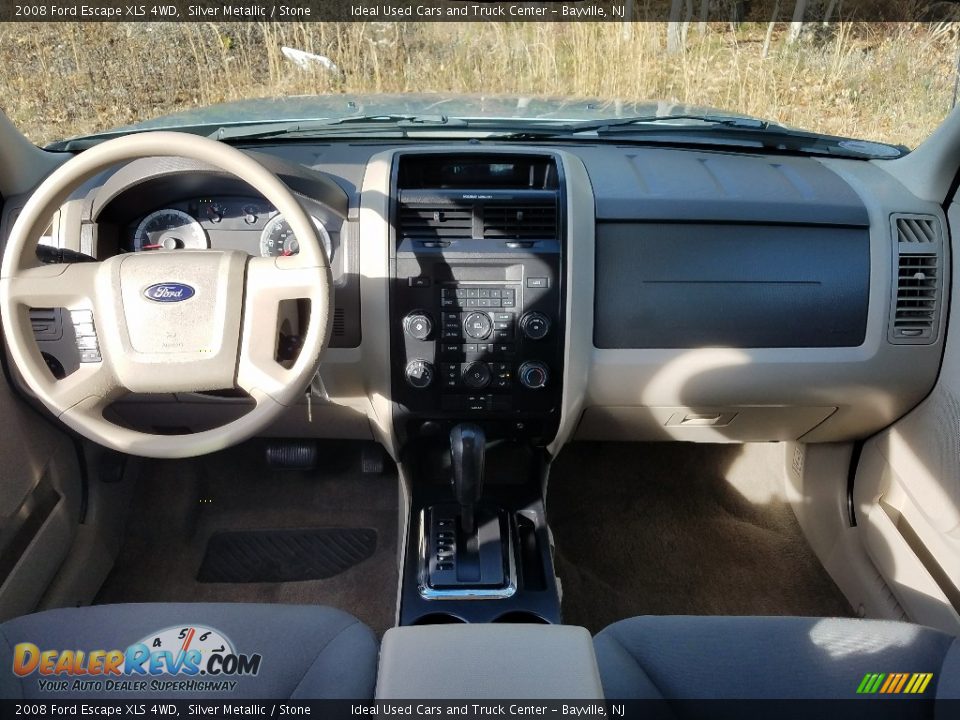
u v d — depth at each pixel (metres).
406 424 1.71
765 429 1.89
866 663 1.10
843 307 1.62
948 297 1.60
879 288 1.60
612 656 1.15
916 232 1.60
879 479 1.87
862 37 4.41
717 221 1.60
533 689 0.88
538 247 1.54
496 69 4.63
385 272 1.55
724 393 1.68
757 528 2.28
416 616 1.61
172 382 1.25
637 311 1.62
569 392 1.63
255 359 1.25
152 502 2.23
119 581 2.05
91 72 4.70
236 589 2.04
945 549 1.59
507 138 1.92
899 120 3.65
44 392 1.23
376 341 1.59
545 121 1.90
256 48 4.82
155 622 1.17
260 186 1.16
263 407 1.25
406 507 1.83
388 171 1.58
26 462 1.66
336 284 1.57
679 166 1.78
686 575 2.12
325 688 1.05
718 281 1.61
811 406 1.72
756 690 1.08
